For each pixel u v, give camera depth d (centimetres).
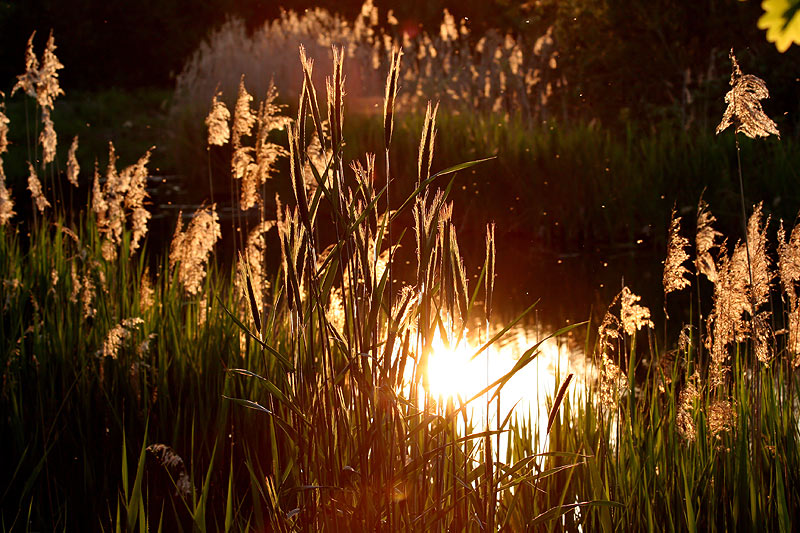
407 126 1012
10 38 2561
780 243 287
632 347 278
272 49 1456
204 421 323
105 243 429
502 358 495
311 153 331
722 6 1127
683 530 242
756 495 239
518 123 1037
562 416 296
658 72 1173
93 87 2664
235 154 389
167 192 1216
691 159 855
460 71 1309
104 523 288
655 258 783
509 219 896
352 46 1418
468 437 192
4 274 434
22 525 289
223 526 277
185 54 2784
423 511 196
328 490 189
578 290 666
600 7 1221
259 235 376
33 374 360
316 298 189
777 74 1001
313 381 192
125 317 407
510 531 235
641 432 271
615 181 876
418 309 194
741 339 274
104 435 333
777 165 805
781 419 276
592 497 249
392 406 188
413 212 191
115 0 2661
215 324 378
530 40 1519
